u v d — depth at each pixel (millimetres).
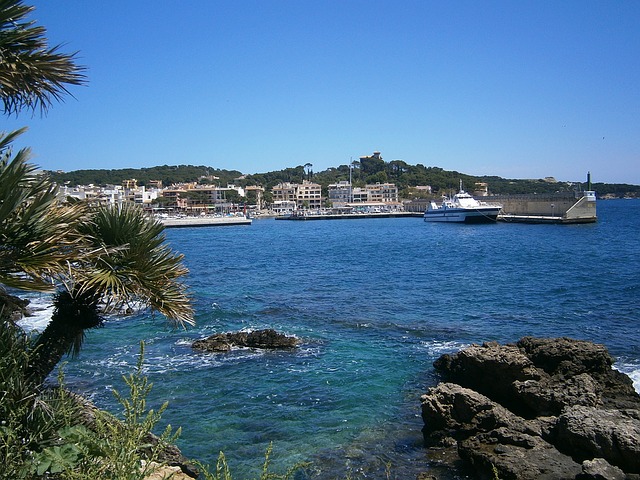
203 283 42156
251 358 20375
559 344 16453
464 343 22641
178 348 21734
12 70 7902
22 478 4902
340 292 37062
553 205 116562
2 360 6012
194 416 15047
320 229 128875
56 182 7410
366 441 13562
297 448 13203
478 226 116125
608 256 56562
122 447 4590
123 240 7762
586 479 10188
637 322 26109
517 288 37344
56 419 5992
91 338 22953
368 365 19516
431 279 42938
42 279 6293
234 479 11641
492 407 13375
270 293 36875
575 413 11898
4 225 6094
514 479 10695
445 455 12703
